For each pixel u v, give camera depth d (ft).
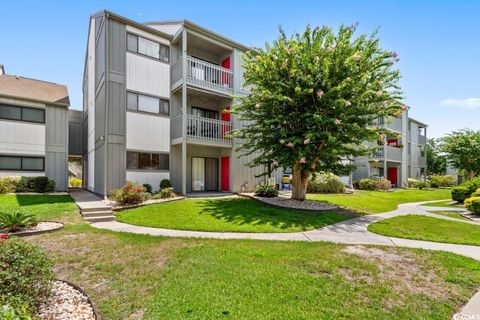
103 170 42.68
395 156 87.45
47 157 55.77
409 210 41.47
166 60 48.85
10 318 8.09
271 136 35.94
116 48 43.09
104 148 42.11
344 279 14.53
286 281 13.96
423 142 109.60
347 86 32.24
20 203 37.47
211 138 47.88
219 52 54.39
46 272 12.73
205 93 49.24
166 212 31.63
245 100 38.96
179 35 46.55
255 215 31.37
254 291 12.98
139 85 45.34
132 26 44.86
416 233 25.23
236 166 51.03
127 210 33.19
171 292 13.10
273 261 16.79
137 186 37.29
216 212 32.50
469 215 36.32
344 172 37.70
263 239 22.40
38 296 12.42
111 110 42.19
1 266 11.43
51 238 22.36
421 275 15.49
